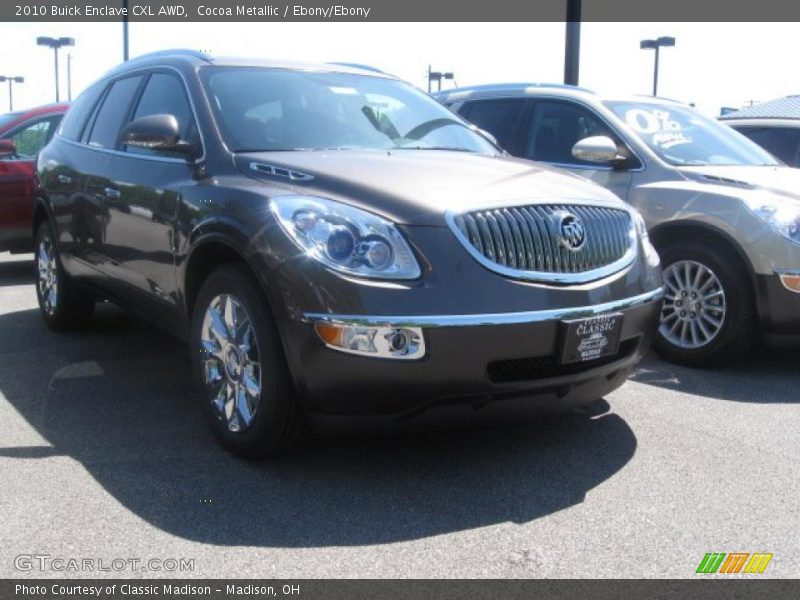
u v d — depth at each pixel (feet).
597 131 21.20
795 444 13.98
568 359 12.18
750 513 11.44
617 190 20.13
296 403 12.19
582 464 13.08
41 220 21.50
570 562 10.12
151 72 17.56
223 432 13.23
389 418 11.70
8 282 29.71
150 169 15.75
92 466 12.82
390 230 11.69
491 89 24.18
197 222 13.50
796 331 17.67
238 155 14.06
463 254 11.71
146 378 17.48
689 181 19.17
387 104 17.01
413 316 11.23
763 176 19.22
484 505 11.64
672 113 22.12
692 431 14.57
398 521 11.14
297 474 12.60
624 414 15.43
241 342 12.76
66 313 20.85
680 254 18.74
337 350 11.31
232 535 10.72
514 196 12.59
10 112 31.24
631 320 13.17
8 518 11.09
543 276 12.12
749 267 17.74
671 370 18.52
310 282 11.46
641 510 11.52
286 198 12.34
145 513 11.28
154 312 15.98
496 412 12.08
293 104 15.79
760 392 16.90
